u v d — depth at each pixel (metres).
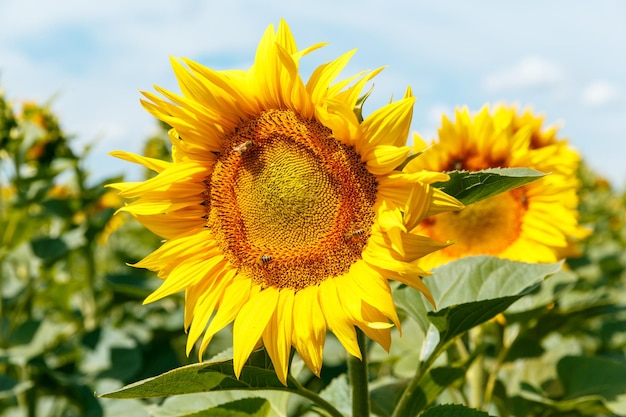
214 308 0.76
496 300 0.73
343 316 0.70
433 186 0.70
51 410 1.52
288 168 0.74
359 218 0.72
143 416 1.23
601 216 2.82
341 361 1.27
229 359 0.69
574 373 1.03
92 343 1.44
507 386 1.16
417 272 0.67
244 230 0.76
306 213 0.73
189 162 0.77
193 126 0.76
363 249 0.71
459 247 1.10
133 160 0.76
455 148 1.06
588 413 0.99
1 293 1.57
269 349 0.71
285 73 0.73
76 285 1.60
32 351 1.38
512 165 1.07
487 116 1.06
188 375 0.69
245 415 0.77
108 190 1.73
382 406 0.93
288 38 0.74
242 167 0.76
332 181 0.73
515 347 1.06
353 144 0.72
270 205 0.75
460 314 0.74
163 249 0.76
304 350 0.71
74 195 1.67
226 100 0.76
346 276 0.71
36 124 1.62
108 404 1.26
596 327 1.54
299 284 0.73
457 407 0.72
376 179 0.71
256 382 0.72
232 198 0.76
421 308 0.85
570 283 1.05
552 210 1.09
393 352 1.10
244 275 0.75
